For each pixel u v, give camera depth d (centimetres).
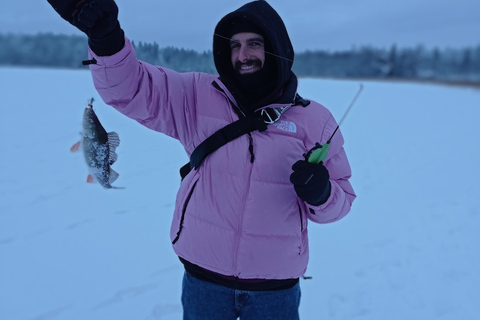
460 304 322
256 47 162
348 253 397
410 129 1126
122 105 159
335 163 178
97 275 325
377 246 414
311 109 172
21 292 299
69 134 752
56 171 561
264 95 167
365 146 907
